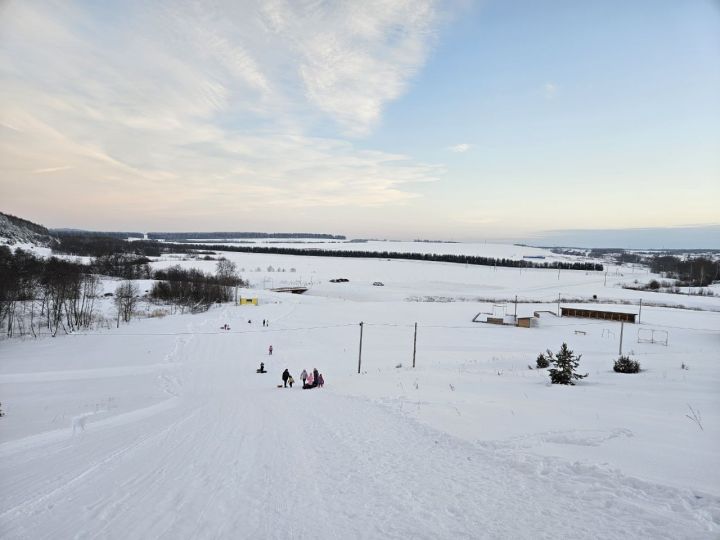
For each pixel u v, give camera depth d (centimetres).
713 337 5091
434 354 4106
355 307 7688
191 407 1759
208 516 619
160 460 922
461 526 541
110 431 1327
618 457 724
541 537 501
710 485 588
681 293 10225
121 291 7219
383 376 2381
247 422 1299
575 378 1886
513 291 10938
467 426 1012
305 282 12394
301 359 3925
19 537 578
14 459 1014
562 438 848
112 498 708
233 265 12519
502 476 691
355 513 598
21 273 6600
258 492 701
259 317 6650
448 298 9450
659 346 4528
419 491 659
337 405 1518
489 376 2161
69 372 3372
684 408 1134
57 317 5831
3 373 3319
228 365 3678
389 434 1027
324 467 812
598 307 7394
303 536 541
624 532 496
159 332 5300
